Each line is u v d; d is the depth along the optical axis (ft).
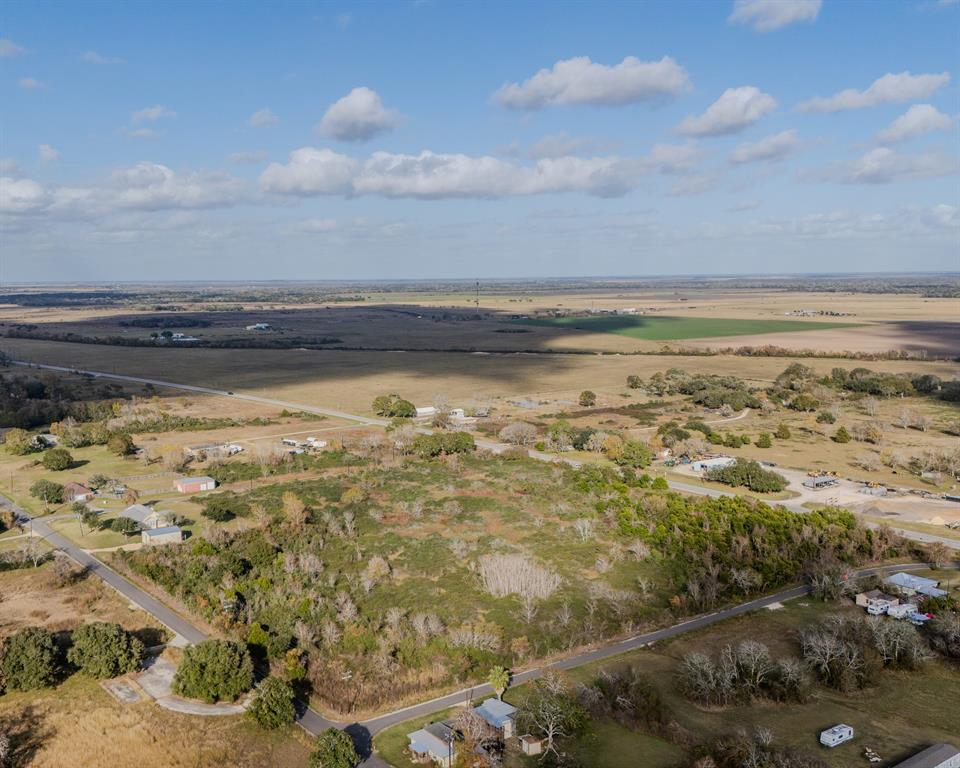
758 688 266.36
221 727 241.76
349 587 340.39
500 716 242.17
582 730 240.12
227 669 257.75
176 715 247.29
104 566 364.17
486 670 276.82
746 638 304.71
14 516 429.38
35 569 359.25
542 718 237.25
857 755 228.22
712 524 408.26
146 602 326.65
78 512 425.69
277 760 226.58
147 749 228.02
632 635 308.19
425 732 234.79
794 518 414.82
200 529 407.44
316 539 389.19
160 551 370.12
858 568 377.09
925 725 247.09
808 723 247.50
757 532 397.60
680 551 383.86
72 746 229.25
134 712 248.11
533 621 313.12
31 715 246.06
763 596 348.18
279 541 386.93
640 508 440.04
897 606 323.37
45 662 262.88
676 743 234.17
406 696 261.65
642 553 381.81
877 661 279.49
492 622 311.47
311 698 261.03
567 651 292.61
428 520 426.92
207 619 310.24
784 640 303.07
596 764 223.71
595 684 263.08
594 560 377.71
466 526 418.31
